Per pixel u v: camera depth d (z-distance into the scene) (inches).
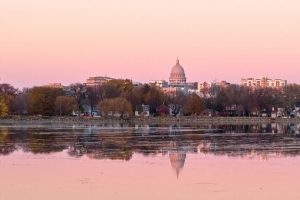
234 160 5610.2
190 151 6510.8
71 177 4463.6
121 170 4857.3
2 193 3816.4
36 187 4025.6
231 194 3796.8
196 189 3959.2
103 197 3690.9
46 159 5674.2
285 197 3730.3
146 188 3991.1
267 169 4950.8
